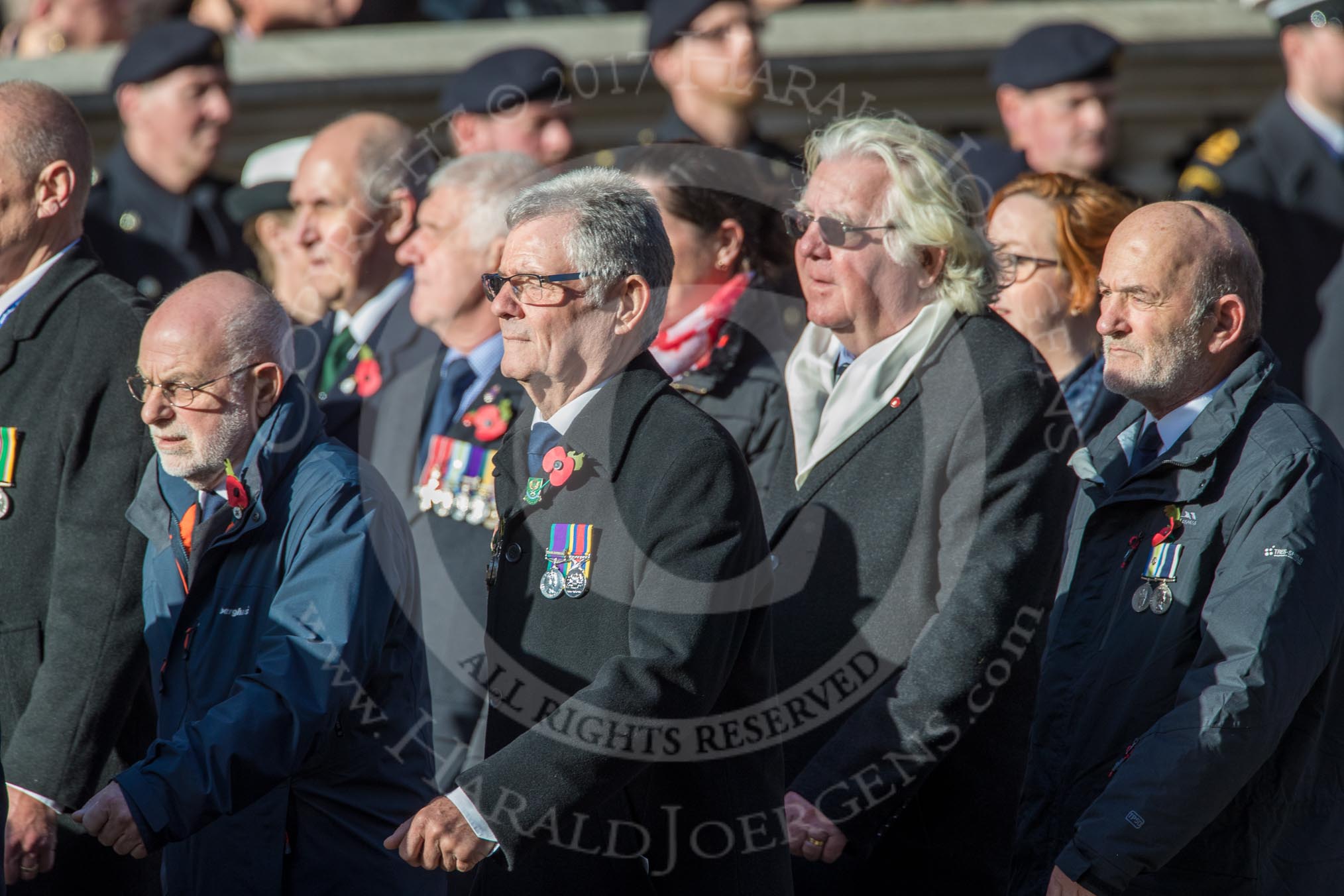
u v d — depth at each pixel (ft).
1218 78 78.18
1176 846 34.53
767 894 36.06
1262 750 34.40
